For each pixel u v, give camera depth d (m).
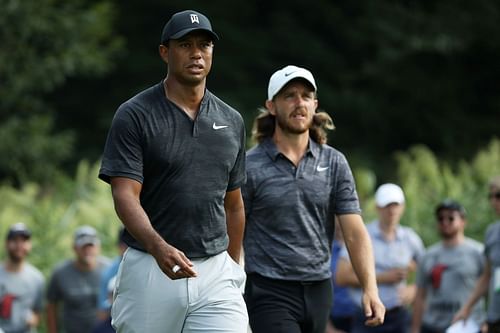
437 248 32.47
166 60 17.23
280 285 21.06
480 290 28.98
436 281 32.12
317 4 83.00
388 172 77.62
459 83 84.00
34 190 53.59
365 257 20.86
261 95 77.38
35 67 66.06
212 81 78.06
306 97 21.22
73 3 68.06
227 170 17.30
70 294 36.81
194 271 16.02
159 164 16.89
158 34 80.81
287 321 20.95
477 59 84.38
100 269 37.28
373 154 80.88
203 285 17.19
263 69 80.50
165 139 16.88
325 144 21.62
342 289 31.92
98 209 47.03
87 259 36.91
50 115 70.19
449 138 81.75
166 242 16.70
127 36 80.31
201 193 17.05
